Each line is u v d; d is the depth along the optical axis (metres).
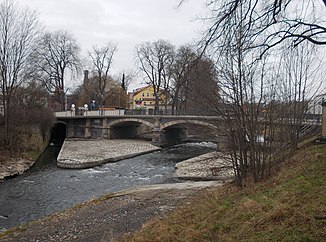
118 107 77.31
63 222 13.96
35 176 27.30
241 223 8.20
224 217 9.38
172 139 57.06
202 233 8.44
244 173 14.39
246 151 14.41
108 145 46.47
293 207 7.73
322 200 7.66
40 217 16.75
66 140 53.34
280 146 15.20
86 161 31.97
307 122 20.55
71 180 25.92
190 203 14.07
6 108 33.50
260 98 13.81
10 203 19.36
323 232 6.08
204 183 21.55
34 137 38.22
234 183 15.55
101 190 22.72
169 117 49.47
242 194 12.16
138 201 16.69
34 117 38.91
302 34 6.02
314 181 9.60
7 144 33.09
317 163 11.93
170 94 56.53
